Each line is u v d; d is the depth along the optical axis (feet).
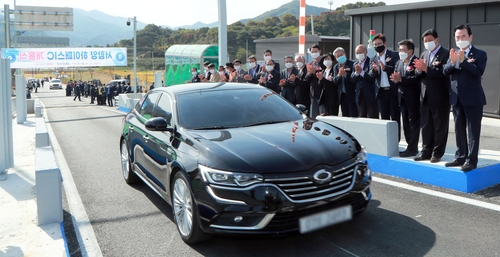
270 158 12.43
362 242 13.21
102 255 13.47
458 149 18.33
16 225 16.49
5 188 22.06
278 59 71.10
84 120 58.95
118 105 80.28
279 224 11.87
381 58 22.41
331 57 26.40
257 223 11.91
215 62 65.98
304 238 13.73
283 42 69.72
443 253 12.25
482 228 13.83
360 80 23.75
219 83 19.36
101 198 19.56
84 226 16.10
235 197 11.97
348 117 23.58
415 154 20.95
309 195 11.98
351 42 52.34
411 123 20.71
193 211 12.97
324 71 27.71
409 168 19.65
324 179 12.08
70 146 35.27
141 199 19.12
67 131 46.26
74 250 13.99
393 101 22.48
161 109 18.01
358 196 12.89
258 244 13.51
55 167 16.71
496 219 14.49
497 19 37.04
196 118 15.92
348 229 14.24
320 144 13.42
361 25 50.72
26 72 478.18
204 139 14.03
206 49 65.16
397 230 13.98
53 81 238.89
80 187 21.66
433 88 18.66
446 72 17.62
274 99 17.93
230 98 17.40
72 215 17.43
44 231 15.70
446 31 41.42
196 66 66.54
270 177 11.93
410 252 12.41
